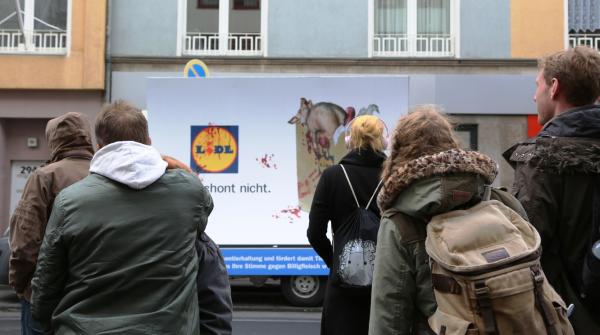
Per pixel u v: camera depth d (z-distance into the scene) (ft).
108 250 7.73
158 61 49.06
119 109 8.93
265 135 30.17
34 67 48.78
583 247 7.80
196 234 8.45
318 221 12.51
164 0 49.24
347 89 29.76
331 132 29.78
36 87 48.70
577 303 7.76
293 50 49.19
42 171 11.23
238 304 34.04
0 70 48.73
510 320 6.55
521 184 8.05
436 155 7.38
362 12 49.21
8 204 50.08
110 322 7.50
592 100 8.32
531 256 6.77
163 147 30.35
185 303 7.88
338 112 29.78
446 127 8.00
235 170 30.19
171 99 30.45
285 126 30.09
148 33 49.16
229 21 50.44
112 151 8.20
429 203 7.28
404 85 29.50
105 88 48.83
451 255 6.82
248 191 30.09
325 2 49.21
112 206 7.89
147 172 8.07
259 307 32.86
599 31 50.42
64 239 7.77
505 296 6.53
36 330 11.42
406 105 29.48
